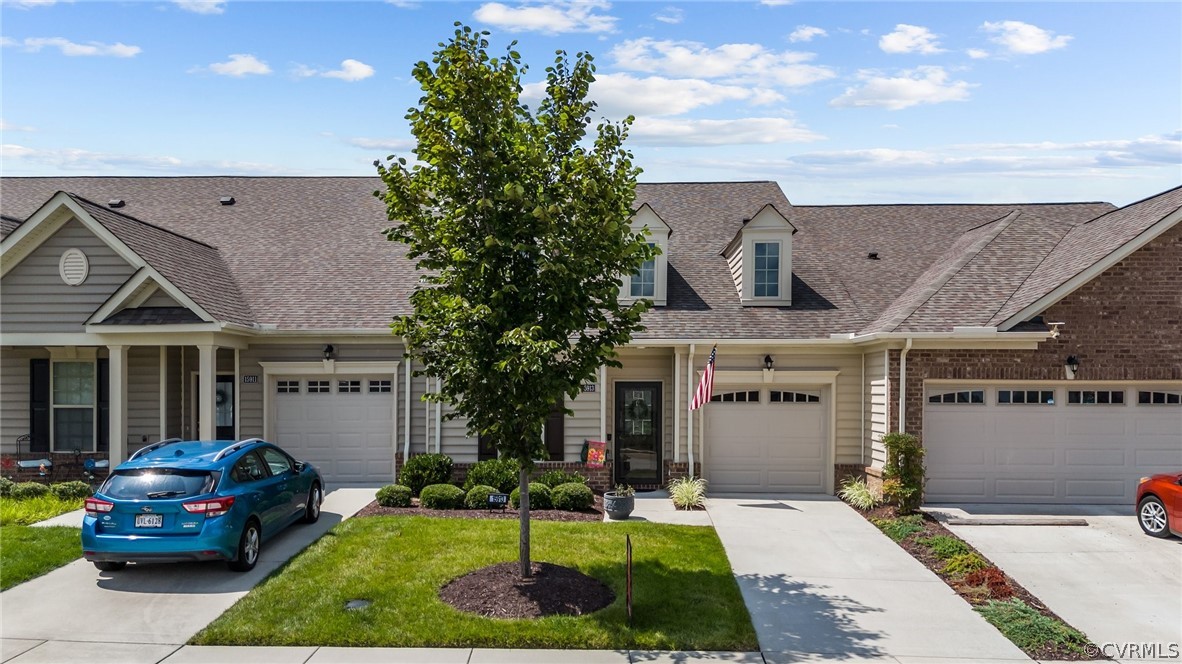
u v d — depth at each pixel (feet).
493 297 29.17
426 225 31.60
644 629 28.12
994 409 50.19
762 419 55.62
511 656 26.20
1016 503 50.08
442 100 30.50
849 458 54.85
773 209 57.31
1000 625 29.35
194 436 57.93
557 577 32.63
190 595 31.68
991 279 52.65
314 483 43.78
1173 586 34.47
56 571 34.63
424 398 32.48
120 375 49.93
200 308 48.73
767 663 25.94
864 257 63.67
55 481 55.11
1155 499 42.27
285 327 54.19
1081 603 32.35
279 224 66.59
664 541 39.73
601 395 54.70
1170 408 49.98
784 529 43.78
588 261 30.07
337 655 26.12
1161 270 48.14
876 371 51.67
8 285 50.29
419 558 35.65
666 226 57.16
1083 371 48.37
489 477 51.29
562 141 31.81
